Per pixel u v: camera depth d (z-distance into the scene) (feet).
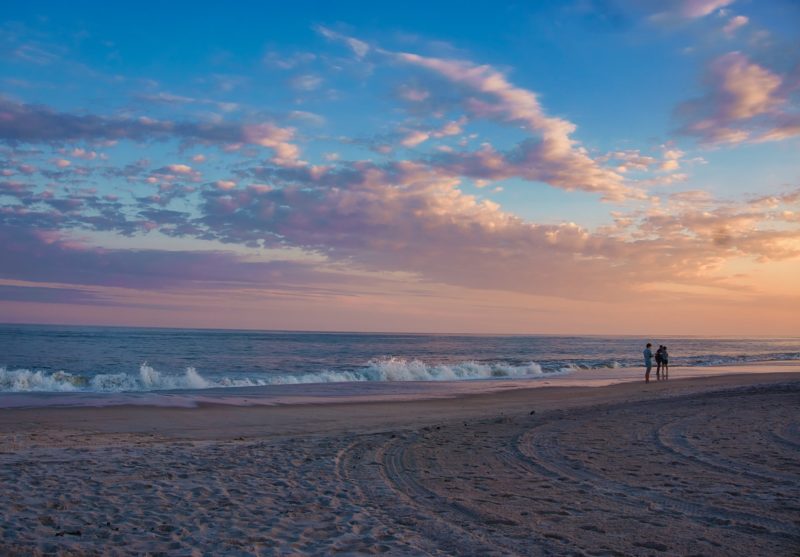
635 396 65.21
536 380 95.61
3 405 53.16
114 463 29.12
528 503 21.68
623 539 17.37
